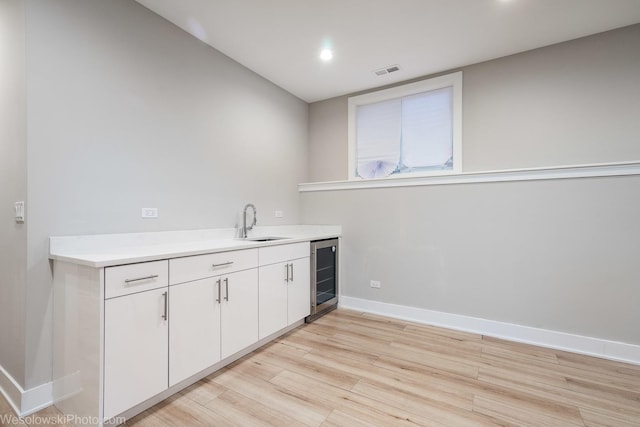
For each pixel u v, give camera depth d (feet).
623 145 7.79
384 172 11.48
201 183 8.68
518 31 8.04
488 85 9.49
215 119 9.10
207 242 8.25
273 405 5.71
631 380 6.68
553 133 8.58
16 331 5.70
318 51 9.18
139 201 7.16
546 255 8.54
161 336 5.64
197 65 8.55
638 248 7.55
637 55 7.66
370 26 7.92
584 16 7.38
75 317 5.22
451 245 9.85
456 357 7.71
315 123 13.01
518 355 7.86
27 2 5.41
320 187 12.43
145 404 5.54
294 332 9.36
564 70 8.46
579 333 8.12
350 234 11.76
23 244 5.54
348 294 11.80
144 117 7.27
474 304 9.47
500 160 9.27
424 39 8.48
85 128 6.21
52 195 5.74
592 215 8.00
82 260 4.93
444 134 10.39
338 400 5.87
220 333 6.85
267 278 8.29
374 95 11.60
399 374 6.84
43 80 5.61
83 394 5.02
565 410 5.61
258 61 9.77
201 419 5.31
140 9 7.19
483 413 5.50
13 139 5.74
